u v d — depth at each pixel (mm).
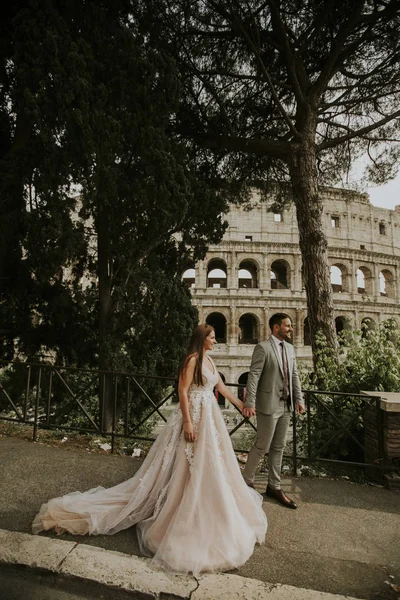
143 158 8023
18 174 8133
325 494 4383
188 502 2920
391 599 2572
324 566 2930
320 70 11289
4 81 9398
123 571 2643
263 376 4023
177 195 8281
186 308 11117
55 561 2711
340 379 6648
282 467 5320
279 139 11562
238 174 13688
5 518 3389
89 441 6039
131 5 8992
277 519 3666
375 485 4750
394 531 3555
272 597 2461
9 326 10898
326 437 6156
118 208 8180
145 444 6133
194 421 3225
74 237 8195
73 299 10141
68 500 3297
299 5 9367
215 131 11219
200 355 3393
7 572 2719
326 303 9500
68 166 7305
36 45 7062
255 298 34344
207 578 2625
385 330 6574
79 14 8039
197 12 9547
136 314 9656
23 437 6016
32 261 8188
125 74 7852
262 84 11422
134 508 3211
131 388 10133
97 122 7223
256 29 9070
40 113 7055
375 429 5047
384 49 10344
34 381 10828
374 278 37250
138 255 8922
